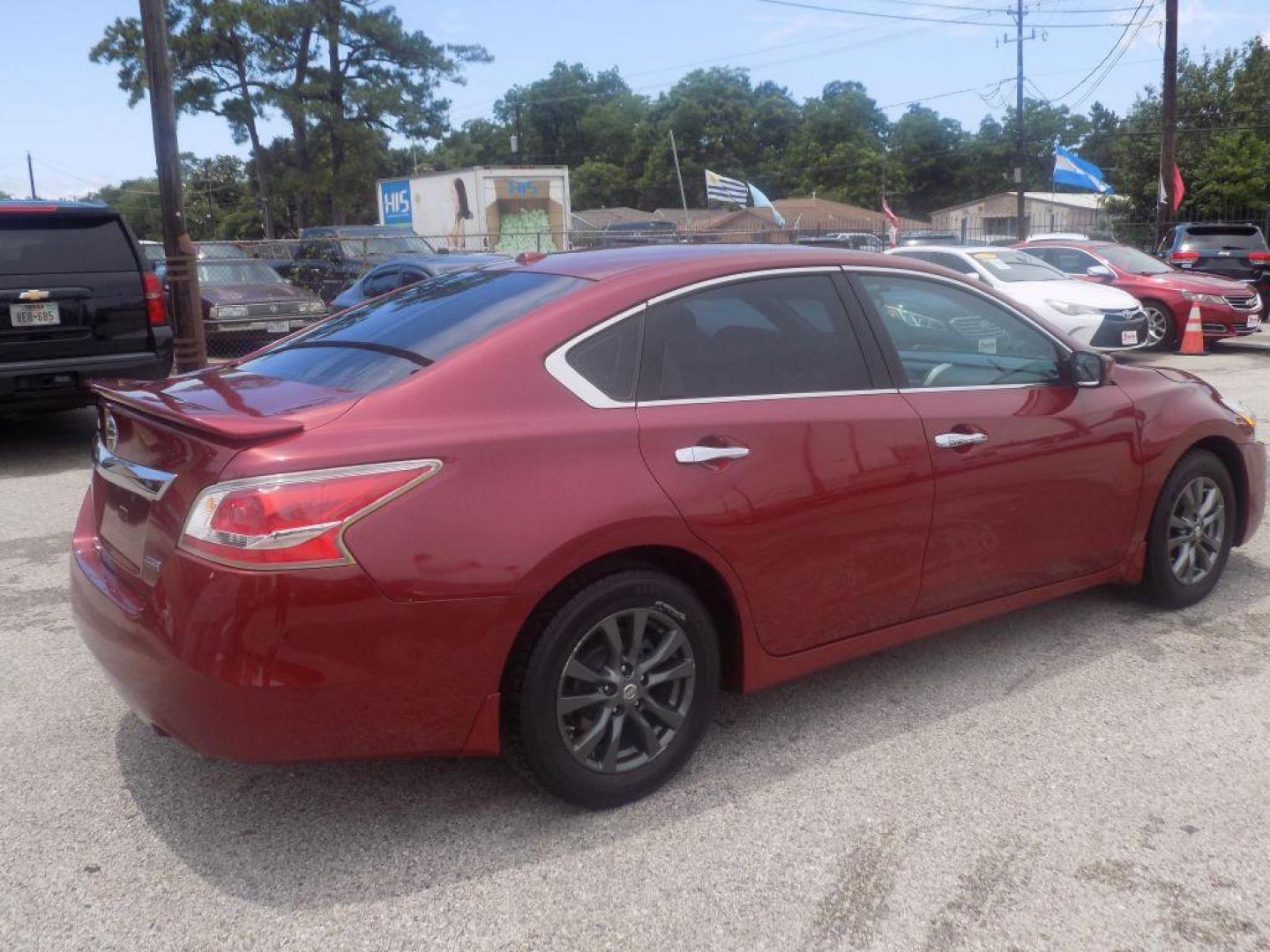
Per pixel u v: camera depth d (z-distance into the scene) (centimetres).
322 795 330
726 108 10375
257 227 7769
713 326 340
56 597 516
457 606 278
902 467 359
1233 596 495
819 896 278
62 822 315
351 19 4550
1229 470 491
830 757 350
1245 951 256
